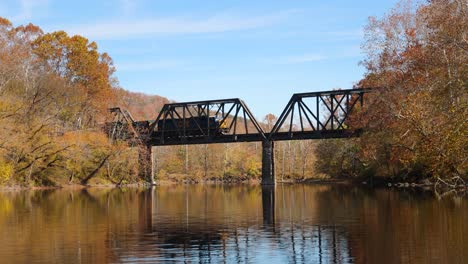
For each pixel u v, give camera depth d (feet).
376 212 106.42
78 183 250.37
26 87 237.25
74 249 70.49
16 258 64.85
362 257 63.16
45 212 117.19
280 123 239.09
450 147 115.65
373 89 176.86
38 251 69.00
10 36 259.39
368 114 188.96
